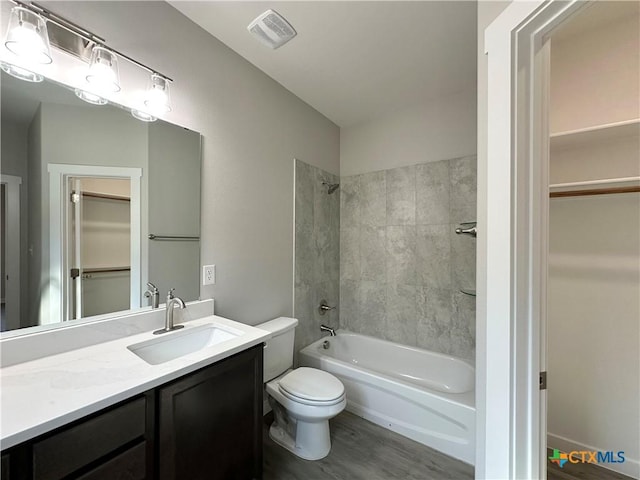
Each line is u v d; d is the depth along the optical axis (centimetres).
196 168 160
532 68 85
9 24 91
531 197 87
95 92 120
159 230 146
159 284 146
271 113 208
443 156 230
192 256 159
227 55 175
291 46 173
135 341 124
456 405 164
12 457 66
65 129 115
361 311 276
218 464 116
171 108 146
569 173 160
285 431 180
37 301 109
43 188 111
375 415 194
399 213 253
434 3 139
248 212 192
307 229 245
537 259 88
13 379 89
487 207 94
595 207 158
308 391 162
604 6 140
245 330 141
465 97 220
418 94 228
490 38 92
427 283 238
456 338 223
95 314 124
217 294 172
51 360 104
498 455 89
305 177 242
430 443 172
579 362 163
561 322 167
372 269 269
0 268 101
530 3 77
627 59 146
